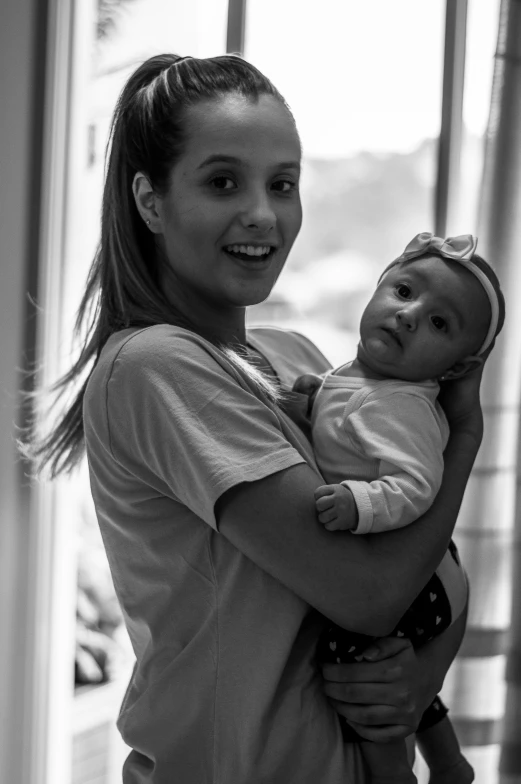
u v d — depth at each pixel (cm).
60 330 197
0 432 193
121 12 217
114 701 256
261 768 92
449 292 99
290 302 584
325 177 592
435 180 185
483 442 169
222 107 96
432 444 96
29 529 195
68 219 198
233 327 110
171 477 90
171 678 95
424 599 100
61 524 201
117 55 217
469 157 188
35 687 198
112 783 238
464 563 170
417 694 97
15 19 190
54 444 119
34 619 197
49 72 192
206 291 102
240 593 92
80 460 117
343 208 591
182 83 99
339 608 88
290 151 99
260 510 87
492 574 169
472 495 169
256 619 92
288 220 101
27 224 194
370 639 95
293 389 108
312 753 94
